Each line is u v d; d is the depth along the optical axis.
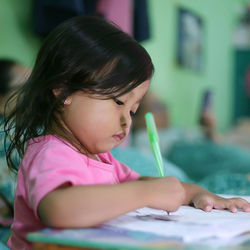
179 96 4.33
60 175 0.65
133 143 3.29
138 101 0.80
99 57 0.75
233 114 5.71
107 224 0.64
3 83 1.67
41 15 2.18
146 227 0.62
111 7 2.32
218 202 0.85
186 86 4.47
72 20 0.82
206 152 3.44
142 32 2.60
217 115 5.14
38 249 0.55
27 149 0.80
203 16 4.81
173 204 0.71
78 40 0.78
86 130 0.76
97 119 0.75
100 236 0.55
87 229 0.60
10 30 2.29
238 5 5.63
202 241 0.55
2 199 1.55
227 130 5.31
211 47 5.03
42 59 0.82
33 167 0.69
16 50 2.33
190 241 0.55
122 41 0.78
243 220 0.69
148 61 0.79
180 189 0.73
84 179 0.71
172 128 4.00
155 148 0.90
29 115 0.84
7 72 1.72
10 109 1.01
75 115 0.77
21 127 0.87
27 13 2.38
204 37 4.84
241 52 5.68
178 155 3.46
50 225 0.62
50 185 0.63
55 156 0.70
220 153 3.41
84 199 0.62
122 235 0.56
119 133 0.77
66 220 0.61
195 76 4.66
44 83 0.79
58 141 0.77
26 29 2.38
